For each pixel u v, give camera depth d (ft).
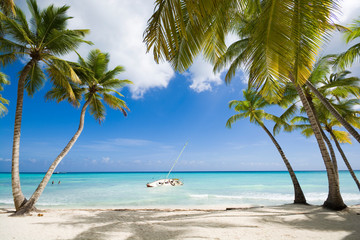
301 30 9.23
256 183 116.88
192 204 46.26
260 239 15.47
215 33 15.10
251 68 10.44
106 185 108.58
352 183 102.42
